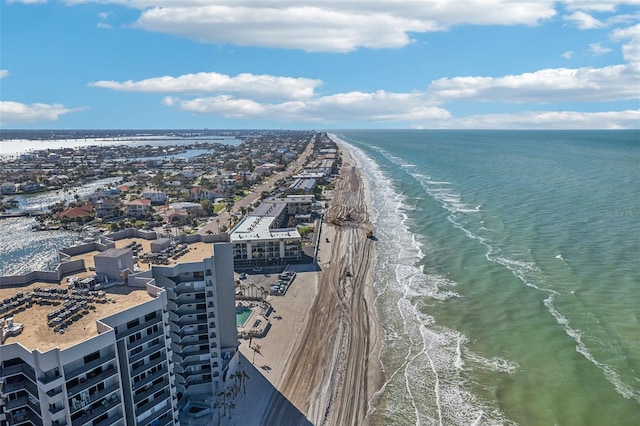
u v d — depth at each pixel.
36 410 58.91
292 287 147.38
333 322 123.19
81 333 62.72
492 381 95.94
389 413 87.75
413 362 103.69
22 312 68.62
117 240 103.06
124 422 67.00
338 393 93.69
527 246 174.12
